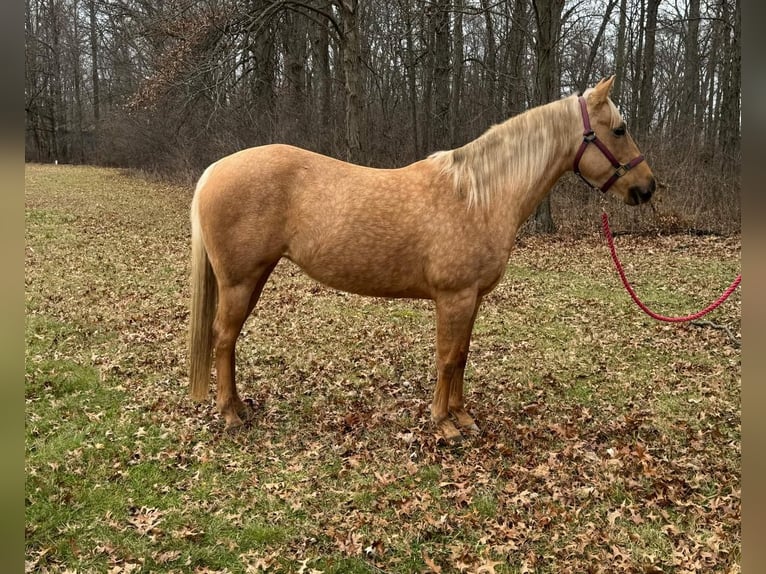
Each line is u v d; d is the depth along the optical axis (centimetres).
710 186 1292
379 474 333
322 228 346
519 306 715
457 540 279
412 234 344
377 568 259
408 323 641
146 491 312
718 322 640
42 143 3769
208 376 381
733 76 1341
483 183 347
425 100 1902
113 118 2978
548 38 1175
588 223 1282
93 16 3444
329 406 427
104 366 479
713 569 258
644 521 293
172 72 1162
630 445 370
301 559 264
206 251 371
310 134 1708
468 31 2147
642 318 661
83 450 346
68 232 1154
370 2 1875
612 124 360
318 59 1855
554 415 416
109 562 258
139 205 1647
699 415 412
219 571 256
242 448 362
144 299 712
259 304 714
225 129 1700
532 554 265
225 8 1147
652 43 1644
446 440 371
